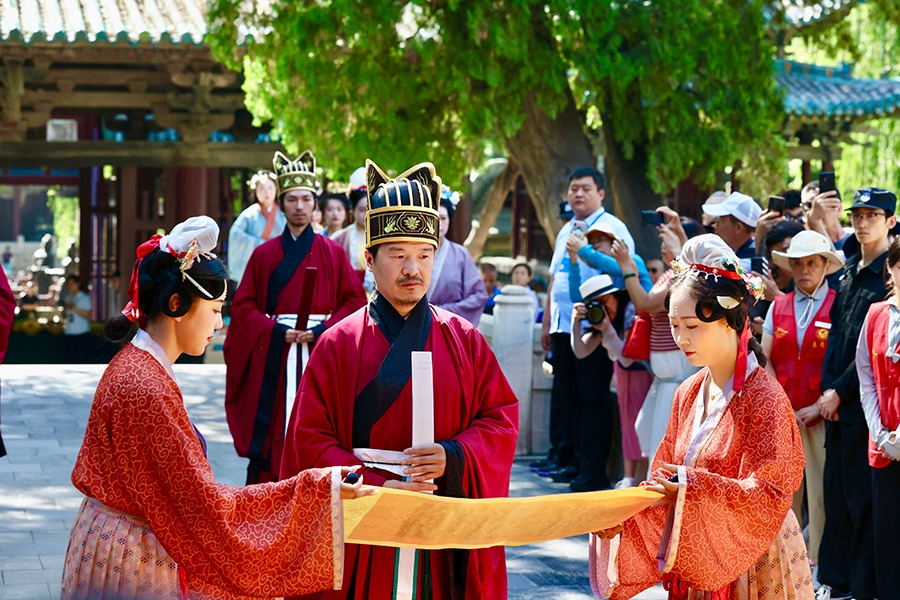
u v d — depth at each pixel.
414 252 3.57
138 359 3.12
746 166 15.17
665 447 3.66
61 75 17.80
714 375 3.46
